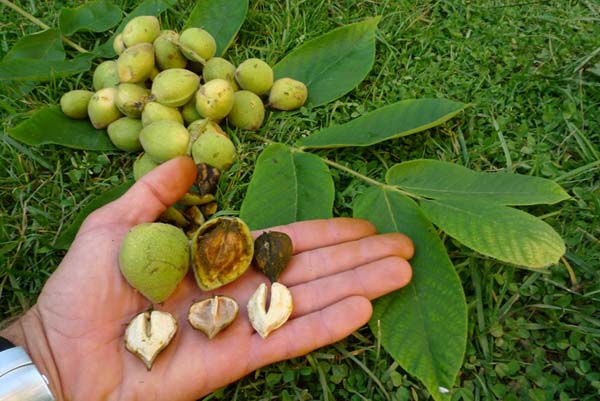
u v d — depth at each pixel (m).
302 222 0.33
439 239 0.32
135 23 0.41
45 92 0.45
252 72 0.41
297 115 0.43
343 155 0.41
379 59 0.49
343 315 0.30
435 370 0.29
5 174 0.40
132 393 0.28
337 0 0.54
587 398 0.30
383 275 0.30
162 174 0.31
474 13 0.53
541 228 0.30
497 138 0.43
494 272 0.35
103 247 0.29
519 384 0.31
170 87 0.37
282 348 0.30
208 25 0.47
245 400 0.31
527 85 0.46
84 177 0.40
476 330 0.33
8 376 0.26
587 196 0.38
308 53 0.46
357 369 0.32
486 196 0.33
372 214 0.34
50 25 0.51
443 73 0.47
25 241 0.37
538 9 0.53
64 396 0.28
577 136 0.42
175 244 0.29
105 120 0.40
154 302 0.29
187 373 0.29
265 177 0.36
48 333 0.28
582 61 0.47
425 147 0.42
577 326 0.33
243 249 0.31
